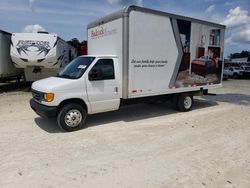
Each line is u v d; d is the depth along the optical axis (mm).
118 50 7184
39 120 7660
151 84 7734
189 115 8586
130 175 4156
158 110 9336
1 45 13453
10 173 4188
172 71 8273
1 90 14797
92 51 8484
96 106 6863
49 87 6234
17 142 5688
